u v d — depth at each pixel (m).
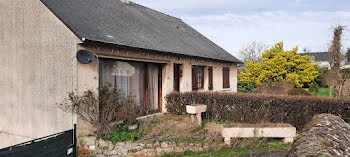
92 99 6.93
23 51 7.94
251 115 9.02
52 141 4.72
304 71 20.64
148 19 13.90
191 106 8.29
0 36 8.51
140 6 16.09
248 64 22.61
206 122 9.26
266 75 21.11
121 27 9.73
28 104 7.89
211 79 14.34
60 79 7.09
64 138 5.03
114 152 6.39
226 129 7.05
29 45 7.78
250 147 6.95
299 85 20.23
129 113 7.86
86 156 6.34
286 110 8.71
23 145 4.12
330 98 8.58
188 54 11.23
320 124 3.91
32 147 4.28
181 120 8.98
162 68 10.71
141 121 8.52
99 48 7.47
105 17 9.82
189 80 12.18
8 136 8.50
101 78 8.02
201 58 12.58
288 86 18.59
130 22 11.22
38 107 7.63
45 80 7.44
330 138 3.22
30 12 7.71
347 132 3.86
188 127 7.81
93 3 10.75
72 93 6.67
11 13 8.17
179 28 16.66
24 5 7.84
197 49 13.38
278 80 21.77
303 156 2.67
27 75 7.87
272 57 22.36
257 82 21.22
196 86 13.07
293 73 20.62
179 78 11.77
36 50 7.61
